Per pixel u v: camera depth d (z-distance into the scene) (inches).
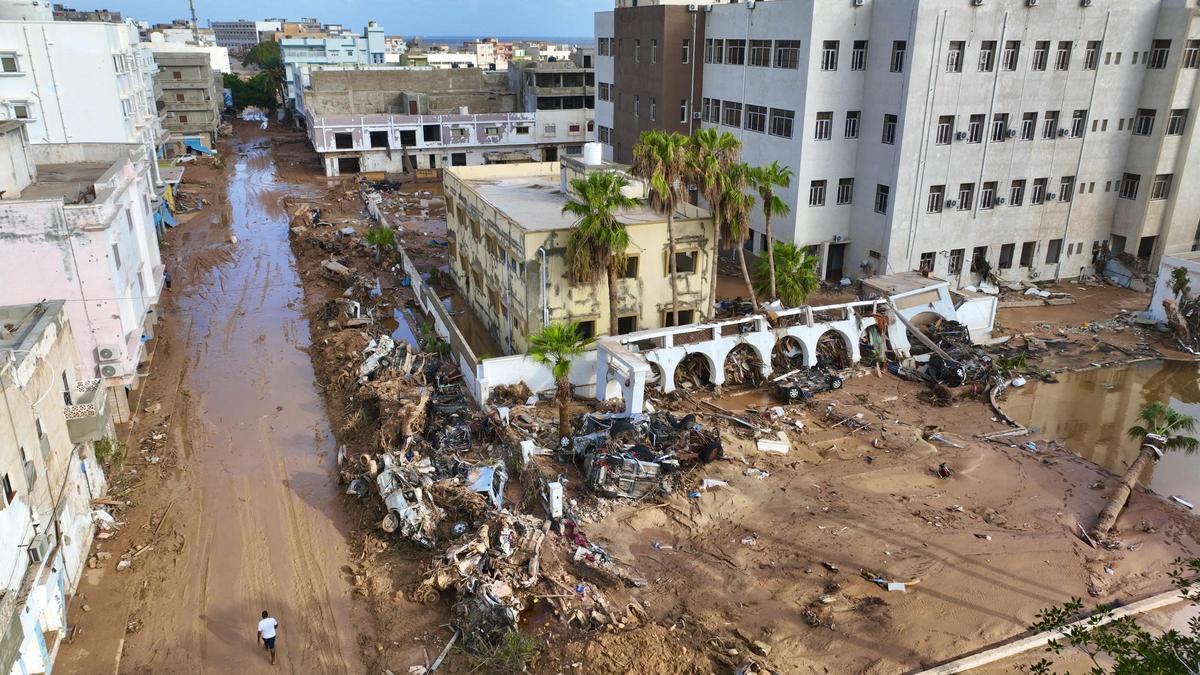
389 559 876.6
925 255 1738.4
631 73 2305.6
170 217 2427.4
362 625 788.0
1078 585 818.8
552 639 739.4
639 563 850.8
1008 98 1668.3
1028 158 1742.1
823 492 988.6
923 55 1561.3
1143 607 781.3
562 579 816.3
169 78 3686.0
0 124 1245.7
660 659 700.7
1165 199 1815.9
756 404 1243.8
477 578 802.8
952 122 1642.5
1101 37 1690.5
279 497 1013.2
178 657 748.6
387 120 3265.3
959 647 731.4
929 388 1307.8
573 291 1288.1
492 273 1482.5
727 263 2046.0
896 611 777.6
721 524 920.3
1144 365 1433.3
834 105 1712.6
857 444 1115.9
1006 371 1357.0
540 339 1029.8
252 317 1684.3
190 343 1535.4
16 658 647.1
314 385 1353.3
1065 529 917.2
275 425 1206.9
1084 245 1887.3
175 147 3700.8
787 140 1769.2
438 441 1061.8
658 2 2325.3
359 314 1611.7
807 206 1770.4
